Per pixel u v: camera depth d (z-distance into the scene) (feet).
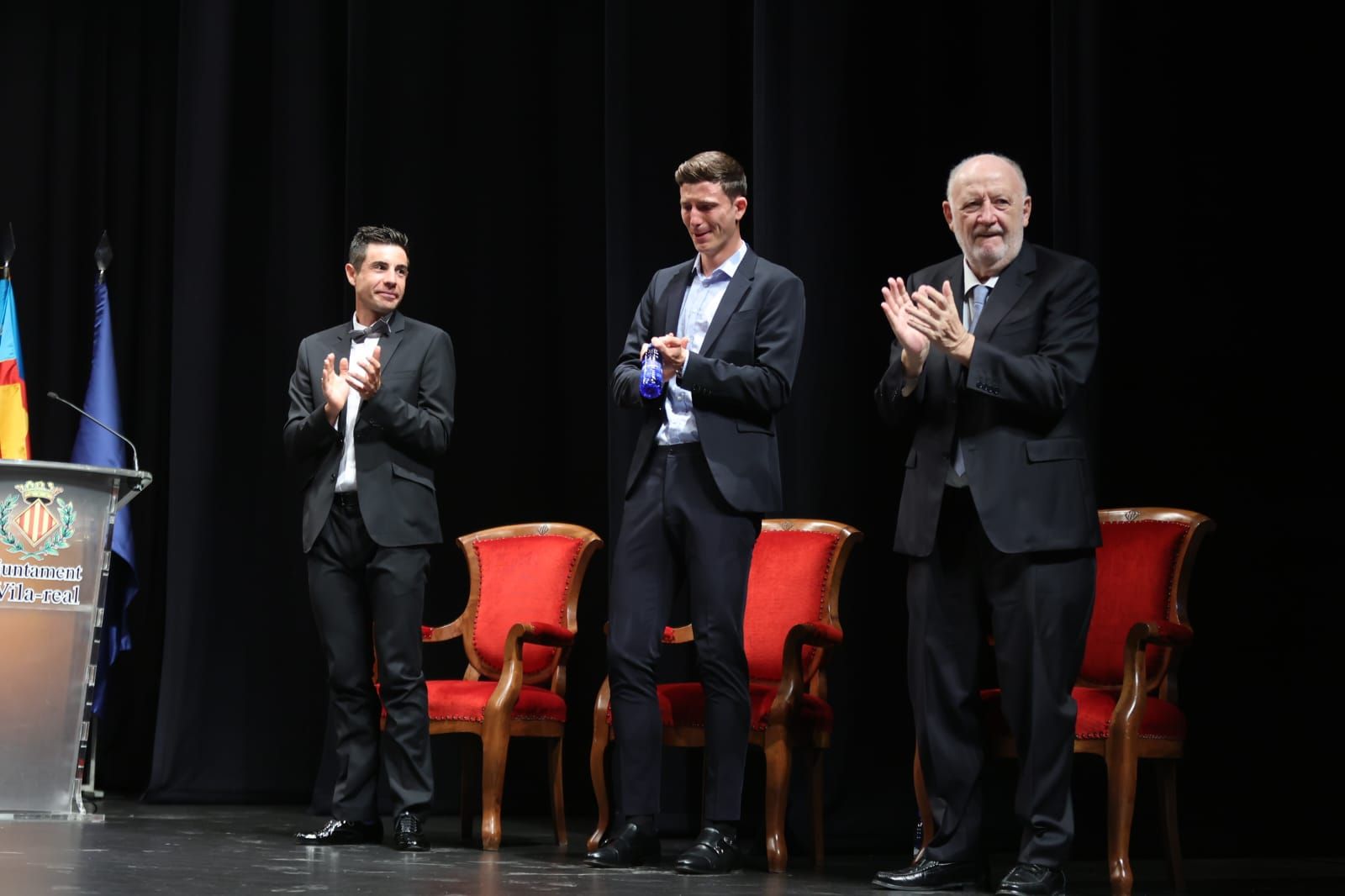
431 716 18.01
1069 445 13.60
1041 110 21.15
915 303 14.47
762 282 15.85
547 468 24.23
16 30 27.91
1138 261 19.70
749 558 15.52
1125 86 19.84
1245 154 19.60
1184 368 19.57
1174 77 19.79
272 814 22.25
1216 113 19.70
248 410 25.53
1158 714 14.94
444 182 24.72
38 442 27.17
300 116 25.63
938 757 13.88
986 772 19.51
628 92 22.41
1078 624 13.42
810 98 21.06
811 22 21.15
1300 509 19.08
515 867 15.11
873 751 20.13
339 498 17.20
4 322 24.67
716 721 15.23
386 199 24.56
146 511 26.89
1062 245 19.60
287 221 25.66
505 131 24.88
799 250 20.85
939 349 13.52
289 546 25.02
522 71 25.00
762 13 21.18
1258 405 19.34
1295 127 19.47
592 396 24.21
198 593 24.61
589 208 24.58
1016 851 19.20
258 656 24.70
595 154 24.63
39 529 19.02
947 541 14.03
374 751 17.40
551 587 19.94
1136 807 18.83
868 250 21.11
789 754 16.38
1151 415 19.60
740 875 14.84
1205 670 19.15
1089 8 19.62
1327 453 19.04
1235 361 19.47
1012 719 13.44
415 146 24.70
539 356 24.45
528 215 24.72
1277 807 18.72
